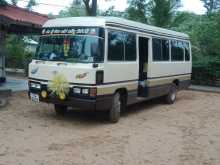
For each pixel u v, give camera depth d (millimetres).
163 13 23109
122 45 9930
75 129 8945
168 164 6738
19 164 6309
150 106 13211
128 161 6770
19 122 9312
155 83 12148
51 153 6965
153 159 6977
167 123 10328
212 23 23375
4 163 6324
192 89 19141
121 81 9891
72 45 9266
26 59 24688
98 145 7660
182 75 14781
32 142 7625
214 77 21094
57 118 10055
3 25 14508
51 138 8000
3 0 14633
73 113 10898
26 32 16297
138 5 23672
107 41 9188
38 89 9531
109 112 9766
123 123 9961
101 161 6676
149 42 11586
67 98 9000
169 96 13797
